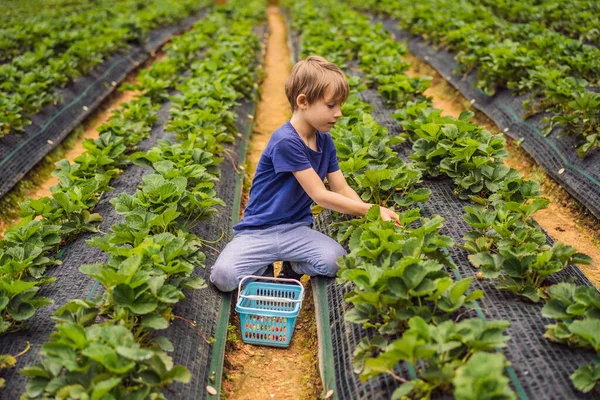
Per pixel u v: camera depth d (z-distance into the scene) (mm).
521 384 2779
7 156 6398
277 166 3744
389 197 4543
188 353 3363
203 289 3939
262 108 9492
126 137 6008
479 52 8148
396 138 5281
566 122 5855
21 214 4273
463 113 5504
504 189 4320
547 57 7586
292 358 3844
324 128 3711
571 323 2977
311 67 3570
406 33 12719
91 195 4691
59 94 8148
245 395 3535
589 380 2609
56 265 4137
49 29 11539
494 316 3236
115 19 13836
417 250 3119
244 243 3969
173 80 8648
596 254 4902
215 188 5379
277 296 4035
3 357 3016
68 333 2645
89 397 2541
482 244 3670
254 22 16828
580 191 5391
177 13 16688
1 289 3246
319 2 17562
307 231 4035
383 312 3141
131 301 3006
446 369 2562
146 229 3697
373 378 2988
